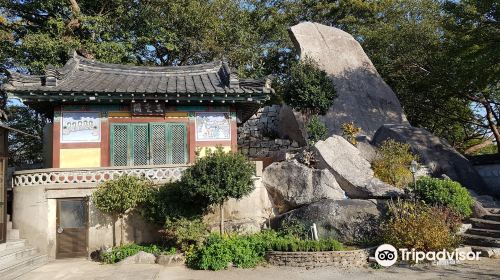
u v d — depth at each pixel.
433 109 30.34
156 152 15.77
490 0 17.25
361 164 16.02
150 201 12.95
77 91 14.34
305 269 11.16
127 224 13.63
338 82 23.67
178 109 16.12
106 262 12.49
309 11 33.62
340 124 22.20
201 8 23.97
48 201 13.56
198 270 11.34
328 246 11.74
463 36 19.78
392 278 9.98
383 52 27.33
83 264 12.47
